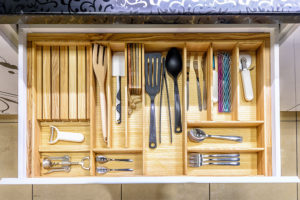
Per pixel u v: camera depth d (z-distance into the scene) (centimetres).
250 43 70
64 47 73
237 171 75
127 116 71
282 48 73
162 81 77
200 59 79
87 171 74
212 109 72
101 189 98
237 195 98
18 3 57
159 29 67
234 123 71
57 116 72
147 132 76
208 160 75
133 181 61
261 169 71
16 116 98
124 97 77
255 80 77
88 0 58
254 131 77
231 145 77
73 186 98
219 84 78
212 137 76
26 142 66
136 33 70
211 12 58
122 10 58
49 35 69
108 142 71
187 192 98
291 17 60
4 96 81
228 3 58
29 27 65
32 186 98
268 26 66
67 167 73
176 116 76
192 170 75
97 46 70
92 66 71
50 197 98
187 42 70
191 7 58
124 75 76
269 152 68
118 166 75
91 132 70
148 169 75
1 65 74
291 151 99
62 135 73
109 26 66
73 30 67
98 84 76
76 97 73
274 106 67
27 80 68
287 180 62
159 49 77
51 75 72
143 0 58
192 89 78
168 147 76
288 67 77
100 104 72
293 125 99
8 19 61
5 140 97
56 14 58
